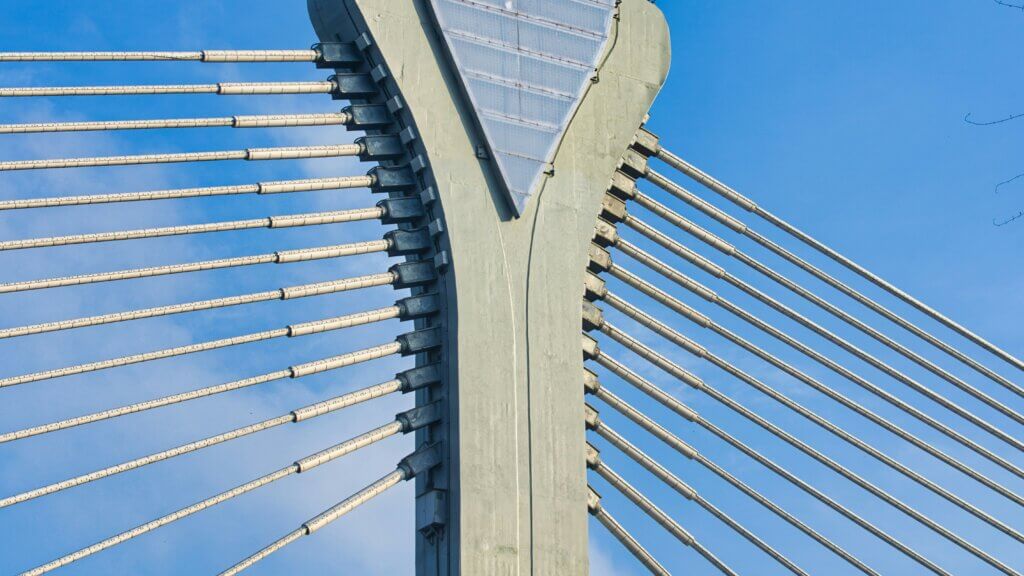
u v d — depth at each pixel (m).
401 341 51.72
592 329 54.28
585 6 57.16
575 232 54.28
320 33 55.28
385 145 53.62
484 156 53.84
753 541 53.00
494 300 52.31
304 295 50.72
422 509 50.34
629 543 52.16
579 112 55.84
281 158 52.25
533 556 49.88
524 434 51.09
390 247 52.75
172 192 50.16
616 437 53.19
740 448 54.19
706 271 56.97
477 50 54.66
